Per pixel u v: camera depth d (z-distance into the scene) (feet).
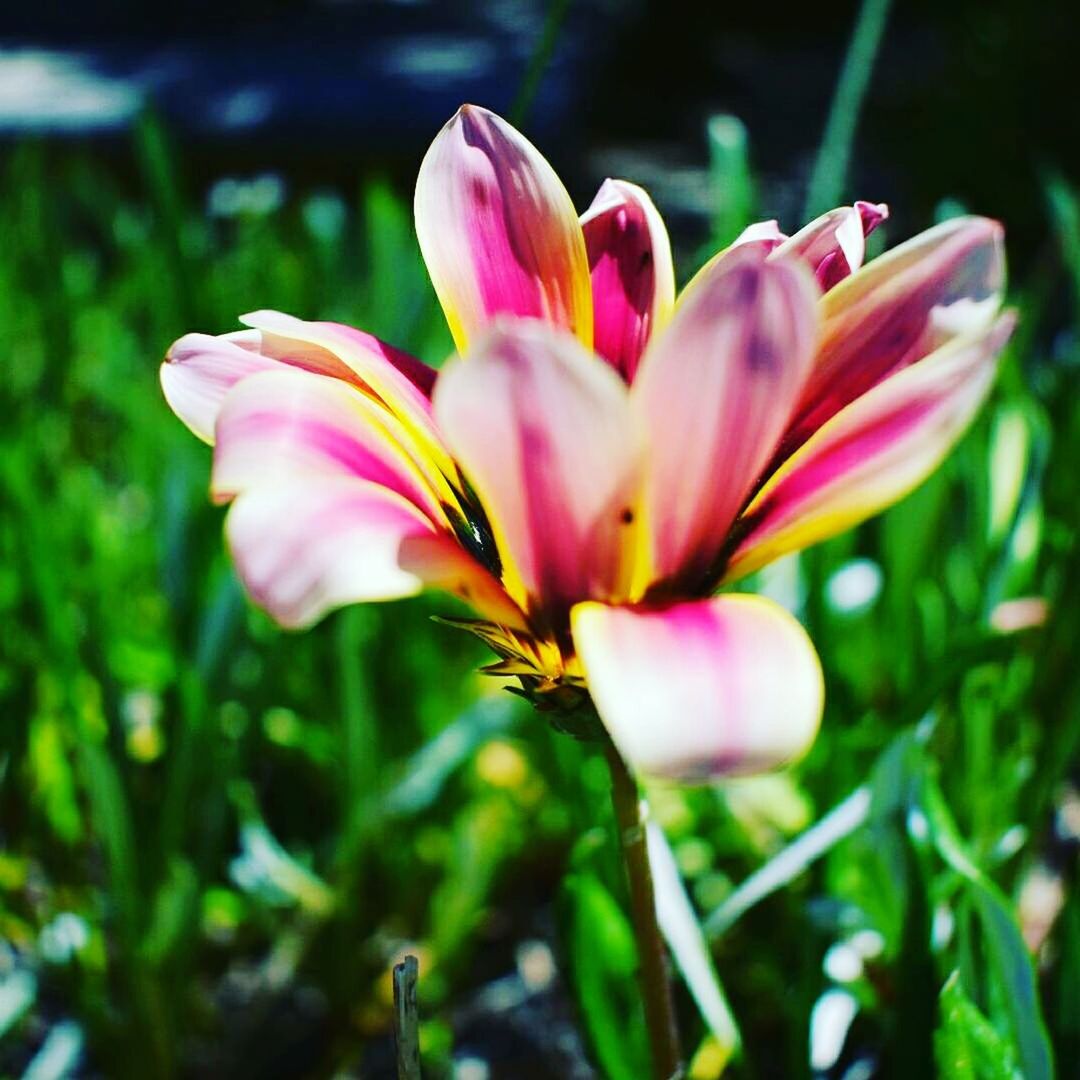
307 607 0.42
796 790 1.01
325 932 1.10
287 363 0.54
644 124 5.65
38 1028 1.10
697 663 0.42
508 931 1.20
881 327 0.50
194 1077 1.07
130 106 4.17
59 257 1.72
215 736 0.97
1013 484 1.02
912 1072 0.71
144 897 0.97
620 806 0.55
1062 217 1.18
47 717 1.13
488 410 0.44
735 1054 0.75
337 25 5.68
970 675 0.95
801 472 0.48
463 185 0.54
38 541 0.98
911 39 6.95
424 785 1.03
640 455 0.44
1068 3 3.65
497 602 0.46
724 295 0.44
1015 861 0.90
